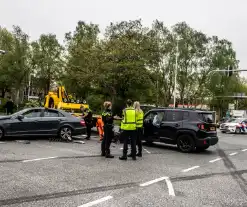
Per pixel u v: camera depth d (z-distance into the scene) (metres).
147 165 9.01
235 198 5.99
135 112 9.94
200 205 5.46
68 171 7.65
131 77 32.72
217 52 47.41
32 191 5.80
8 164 8.14
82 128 14.35
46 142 13.18
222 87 49.09
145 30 35.06
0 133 13.03
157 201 5.56
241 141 19.91
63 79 45.97
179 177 7.62
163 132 13.07
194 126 12.45
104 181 6.82
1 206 4.92
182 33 45.88
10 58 49.22
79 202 5.28
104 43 33.47
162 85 46.41
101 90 39.38
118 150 12.02
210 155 12.05
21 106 45.75
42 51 57.62
